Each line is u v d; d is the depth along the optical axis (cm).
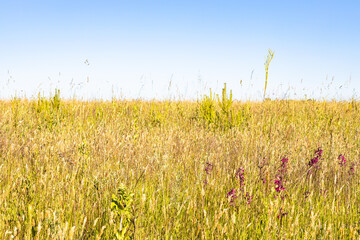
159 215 262
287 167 349
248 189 304
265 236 228
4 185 287
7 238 195
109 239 213
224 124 739
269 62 396
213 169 350
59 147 391
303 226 257
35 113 785
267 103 952
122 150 403
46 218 191
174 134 540
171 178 330
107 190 277
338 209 277
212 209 270
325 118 884
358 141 612
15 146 397
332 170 378
